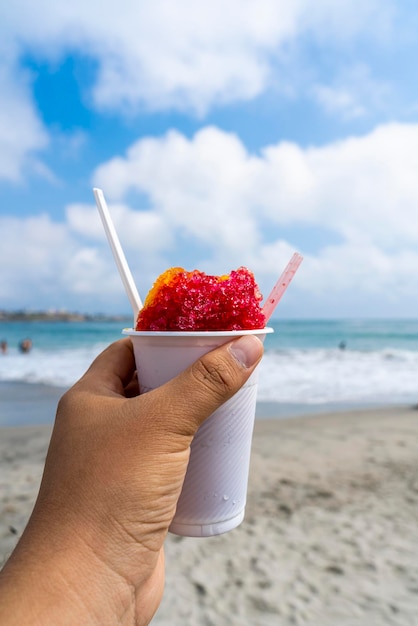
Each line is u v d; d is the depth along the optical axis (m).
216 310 1.26
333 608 3.23
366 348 28.52
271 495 5.05
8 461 6.26
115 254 1.52
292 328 51.03
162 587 1.25
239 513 1.37
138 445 1.09
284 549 3.96
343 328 51.06
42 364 19.19
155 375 1.27
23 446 7.09
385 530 4.25
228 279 1.35
